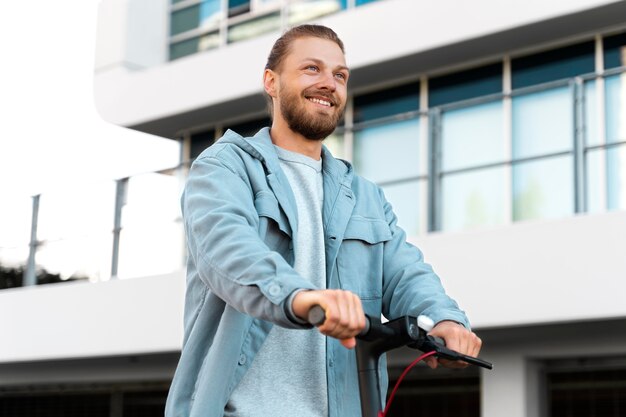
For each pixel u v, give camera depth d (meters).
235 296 1.60
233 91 10.07
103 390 11.23
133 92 10.88
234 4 11.01
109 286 9.16
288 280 1.54
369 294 1.93
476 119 9.01
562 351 7.96
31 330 9.69
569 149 8.42
